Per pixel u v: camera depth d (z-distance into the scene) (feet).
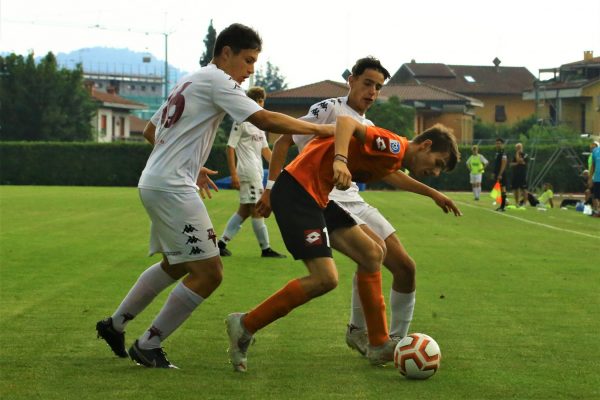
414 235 62.64
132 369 21.76
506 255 49.75
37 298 32.58
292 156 164.66
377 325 22.35
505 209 102.01
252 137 46.65
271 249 47.96
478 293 35.17
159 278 22.66
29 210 84.53
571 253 51.31
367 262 22.40
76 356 23.22
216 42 22.07
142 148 176.65
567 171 169.89
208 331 26.81
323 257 21.39
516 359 23.32
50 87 248.11
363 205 25.03
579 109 259.19
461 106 250.98
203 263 21.71
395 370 22.13
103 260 44.32
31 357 22.97
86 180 177.27
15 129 247.29
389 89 260.42
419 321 28.89
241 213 46.98
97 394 19.17
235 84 21.35
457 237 61.52
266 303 21.42
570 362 22.99
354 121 21.47
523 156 114.32
